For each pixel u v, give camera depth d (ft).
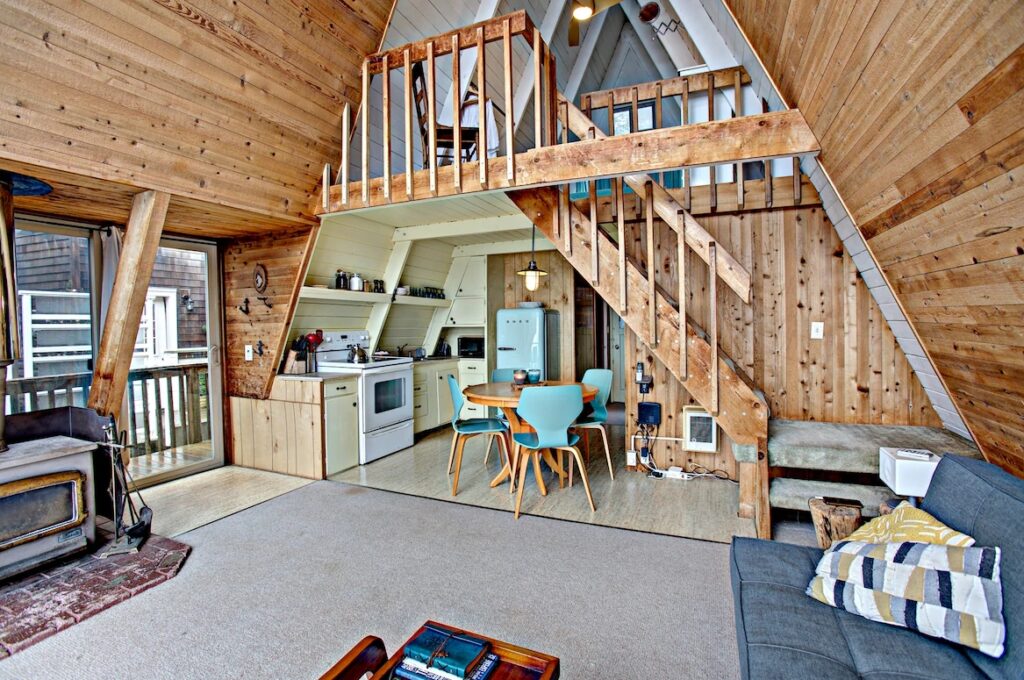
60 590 8.07
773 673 4.46
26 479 8.43
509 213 15.69
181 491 13.03
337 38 10.61
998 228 4.99
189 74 8.79
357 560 9.20
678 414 14.06
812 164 10.32
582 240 11.75
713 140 8.61
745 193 12.72
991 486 5.36
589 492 11.53
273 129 10.76
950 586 4.84
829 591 5.53
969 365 7.43
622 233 11.32
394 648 6.69
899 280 7.80
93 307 12.30
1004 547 4.76
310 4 9.66
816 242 12.39
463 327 22.22
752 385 12.46
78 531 9.21
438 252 20.25
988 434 8.35
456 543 9.86
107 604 7.72
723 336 13.12
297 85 10.56
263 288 14.51
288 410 14.48
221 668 6.38
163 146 9.31
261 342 14.78
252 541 10.03
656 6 16.97
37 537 8.53
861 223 7.89
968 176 4.93
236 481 13.85
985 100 4.16
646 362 14.25
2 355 8.52
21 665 6.46
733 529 10.44
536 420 11.20
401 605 7.73
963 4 3.77
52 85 7.47
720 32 13.39
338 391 14.51
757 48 8.70
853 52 5.54
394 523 10.87
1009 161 4.33
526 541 9.93
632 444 14.46
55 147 8.02
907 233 6.65
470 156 13.74
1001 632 4.45
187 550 9.48
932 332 7.87
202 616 7.48
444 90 15.38
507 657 4.63
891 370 11.87
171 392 14.84
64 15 7.03
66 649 6.77
